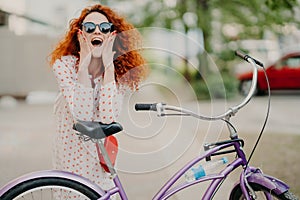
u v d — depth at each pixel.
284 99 15.72
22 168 6.57
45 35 17.78
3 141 8.67
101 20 3.36
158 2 14.91
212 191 3.04
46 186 2.93
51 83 17.81
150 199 4.92
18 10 20.00
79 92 3.26
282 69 17.23
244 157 3.11
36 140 8.76
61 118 3.41
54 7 19.77
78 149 3.40
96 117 3.31
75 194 3.22
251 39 16.23
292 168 6.12
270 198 3.04
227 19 14.97
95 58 3.32
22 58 17.64
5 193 2.88
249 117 11.27
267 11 13.95
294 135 8.76
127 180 5.54
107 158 3.05
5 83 17.56
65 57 3.38
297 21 13.71
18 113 12.98
